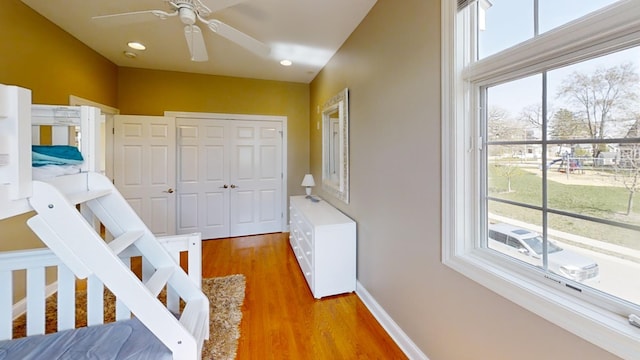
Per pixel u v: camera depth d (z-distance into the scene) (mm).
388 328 1973
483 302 1206
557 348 922
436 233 1495
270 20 2430
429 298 1561
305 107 4602
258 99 4367
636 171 789
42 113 1332
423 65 1573
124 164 3621
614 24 783
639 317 772
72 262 1113
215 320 2082
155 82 3869
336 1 2135
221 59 3449
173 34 2748
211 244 3945
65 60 2666
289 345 1821
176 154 4004
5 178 914
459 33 1338
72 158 1320
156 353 1243
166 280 1430
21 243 2205
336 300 2406
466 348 1303
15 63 2107
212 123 4160
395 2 1860
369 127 2281
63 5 2227
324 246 2416
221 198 4258
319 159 3977
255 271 3008
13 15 2082
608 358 793
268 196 4504
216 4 1751
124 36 2797
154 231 3764
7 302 1401
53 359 1206
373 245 2219
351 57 2664
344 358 1709
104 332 1401
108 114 3514
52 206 1052
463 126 1349
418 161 1637
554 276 1008
